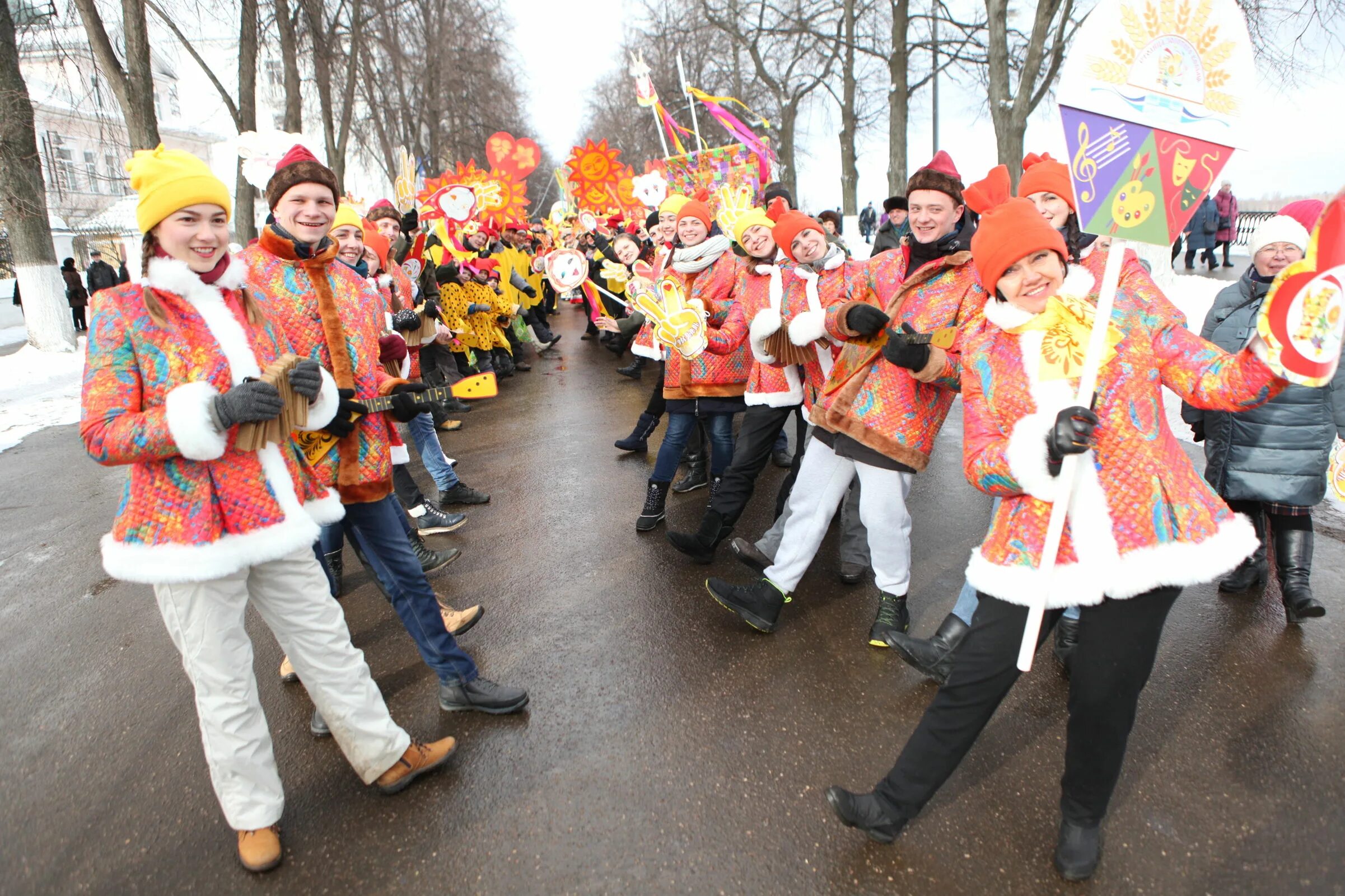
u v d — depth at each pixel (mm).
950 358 2803
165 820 2545
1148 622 1969
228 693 2221
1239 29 1984
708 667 3287
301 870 2318
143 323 2043
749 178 8398
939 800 2500
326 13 19953
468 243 9570
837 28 23906
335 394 2479
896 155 18531
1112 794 2137
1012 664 2086
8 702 3291
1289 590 3432
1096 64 1909
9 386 10250
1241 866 2207
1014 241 1979
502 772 2695
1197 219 16766
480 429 7590
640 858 2309
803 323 3383
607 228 12555
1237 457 3467
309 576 2375
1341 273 1621
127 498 2109
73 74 25453
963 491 5266
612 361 11398
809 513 3361
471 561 4484
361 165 32500
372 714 2514
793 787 2566
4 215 12438
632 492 5520
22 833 2518
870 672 3213
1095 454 1960
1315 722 2793
